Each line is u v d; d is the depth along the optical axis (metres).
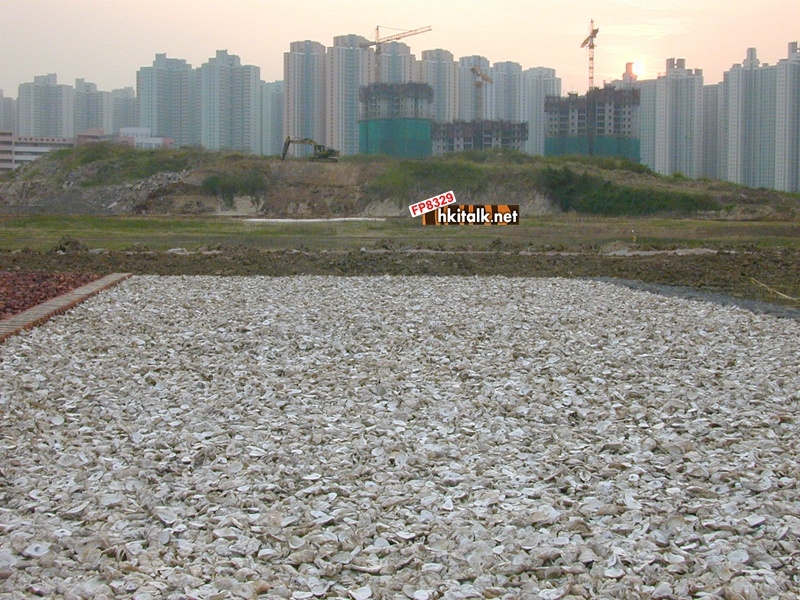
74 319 12.98
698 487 5.77
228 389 8.73
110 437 7.04
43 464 6.31
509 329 12.14
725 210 49.47
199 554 4.80
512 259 24.45
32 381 8.82
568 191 55.09
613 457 6.53
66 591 4.33
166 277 19.41
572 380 9.09
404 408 7.97
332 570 4.61
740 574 4.52
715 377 9.34
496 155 65.44
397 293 16.47
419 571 4.62
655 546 4.86
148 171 65.44
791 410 7.96
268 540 4.96
